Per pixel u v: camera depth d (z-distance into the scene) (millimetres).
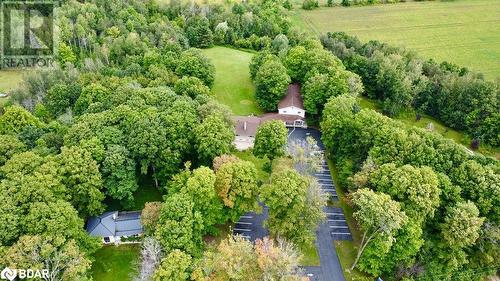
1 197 64750
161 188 87438
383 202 70500
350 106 101125
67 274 60750
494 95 115562
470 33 185750
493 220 76750
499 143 115000
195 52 129250
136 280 65312
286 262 60438
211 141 85062
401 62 130625
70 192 73562
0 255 59594
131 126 84562
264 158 103062
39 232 63250
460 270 76875
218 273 62688
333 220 86438
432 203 73875
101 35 154625
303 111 117062
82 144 78125
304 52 128875
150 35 151375
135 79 116625
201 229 72625
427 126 116688
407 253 71812
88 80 118188
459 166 81250
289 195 72312
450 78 125750
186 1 181875
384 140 86938
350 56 139625
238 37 163750
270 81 117438
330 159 104250
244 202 77375
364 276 75000
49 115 111250
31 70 137375
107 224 76688
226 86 134875
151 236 70062
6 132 92750
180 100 95562
